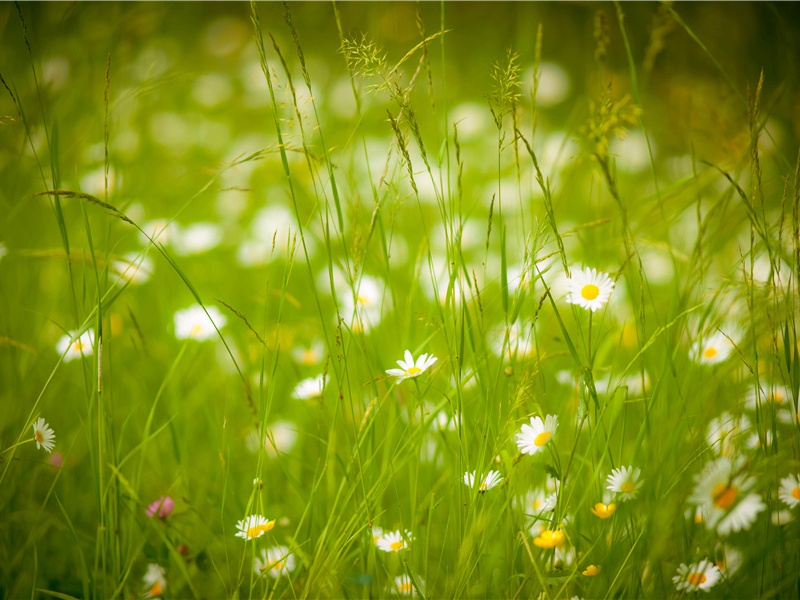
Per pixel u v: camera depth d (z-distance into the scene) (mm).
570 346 3158
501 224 3180
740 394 3283
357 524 3203
